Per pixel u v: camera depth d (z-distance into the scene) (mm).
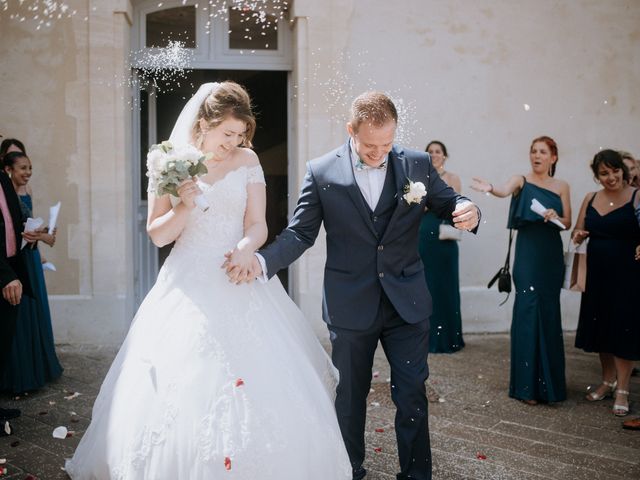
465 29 6750
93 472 2686
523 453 3641
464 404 4527
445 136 6785
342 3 6414
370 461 3443
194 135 2865
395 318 2918
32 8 6023
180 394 2506
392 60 6637
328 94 6426
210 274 2756
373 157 2781
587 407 4504
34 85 6070
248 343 2625
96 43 6055
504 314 6895
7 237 3975
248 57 6746
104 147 6117
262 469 2404
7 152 5027
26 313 4559
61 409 4258
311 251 6457
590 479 3299
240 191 2859
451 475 3322
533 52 6883
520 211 4703
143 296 6938
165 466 2438
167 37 6613
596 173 4586
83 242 6156
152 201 2811
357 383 2920
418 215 2906
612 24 6984
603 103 7027
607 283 4465
